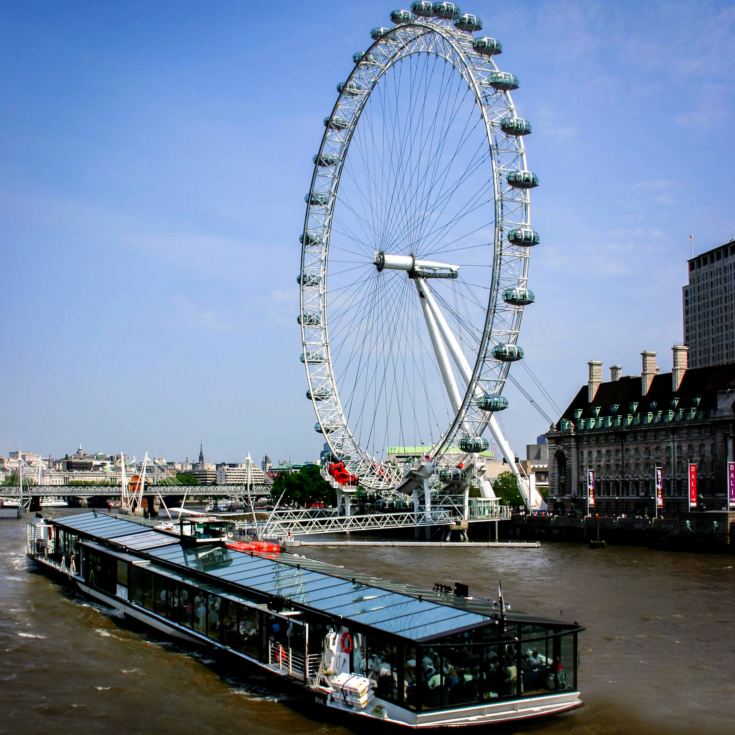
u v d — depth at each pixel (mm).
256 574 66000
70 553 100750
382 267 174750
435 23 167375
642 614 83438
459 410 169000
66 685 57531
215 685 57375
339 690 50250
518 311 161750
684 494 189500
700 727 51031
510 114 159000
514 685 48781
